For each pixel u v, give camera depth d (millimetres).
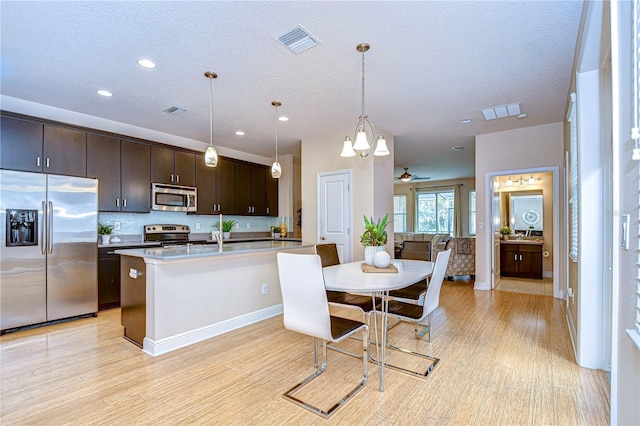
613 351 1345
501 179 7309
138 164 4570
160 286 2727
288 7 2098
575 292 2805
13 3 2020
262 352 2740
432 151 6414
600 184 2363
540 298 4637
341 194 5008
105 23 2254
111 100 3686
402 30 2361
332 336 1996
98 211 4086
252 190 6391
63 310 3574
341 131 4973
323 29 2346
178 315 2855
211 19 2219
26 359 2588
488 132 5074
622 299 1256
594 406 1921
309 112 4117
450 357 2625
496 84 3311
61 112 3949
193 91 3449
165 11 2127
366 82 3248
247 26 2305
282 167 6809
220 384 2197
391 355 2680
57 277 3539
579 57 2332
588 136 2387
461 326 3398
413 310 2443
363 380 2211
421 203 10695
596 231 2383
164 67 2912
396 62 2840
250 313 3529
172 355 2672
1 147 3330
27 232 3402
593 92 2361
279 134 5133
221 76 3094
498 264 5980
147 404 1955
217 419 1812
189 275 2949
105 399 2008
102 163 4172
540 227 6875
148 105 3844
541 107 3977
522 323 3486
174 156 5051
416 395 2062
